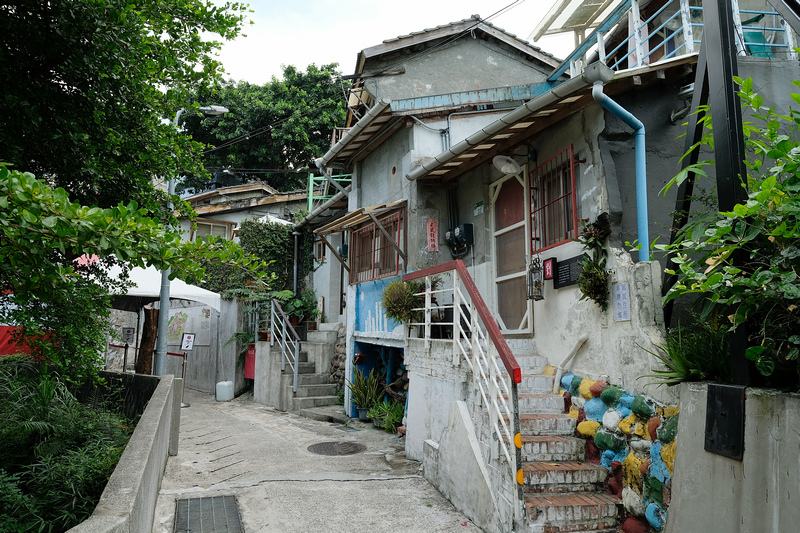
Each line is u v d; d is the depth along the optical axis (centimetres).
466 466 469
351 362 1011
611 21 857
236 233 1545
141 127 366
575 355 528
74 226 170
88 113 327
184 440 791
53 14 284
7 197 161
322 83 2180
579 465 445
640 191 475
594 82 453
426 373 623
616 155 505
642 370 426
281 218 1780
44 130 303
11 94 284
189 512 459
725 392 278
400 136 898
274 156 2170
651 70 484
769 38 643
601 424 459
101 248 185
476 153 677
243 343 1353
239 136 2088
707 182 508
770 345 251
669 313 431
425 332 623
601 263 483
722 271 286
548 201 593
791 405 238
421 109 857
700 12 811
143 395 618
